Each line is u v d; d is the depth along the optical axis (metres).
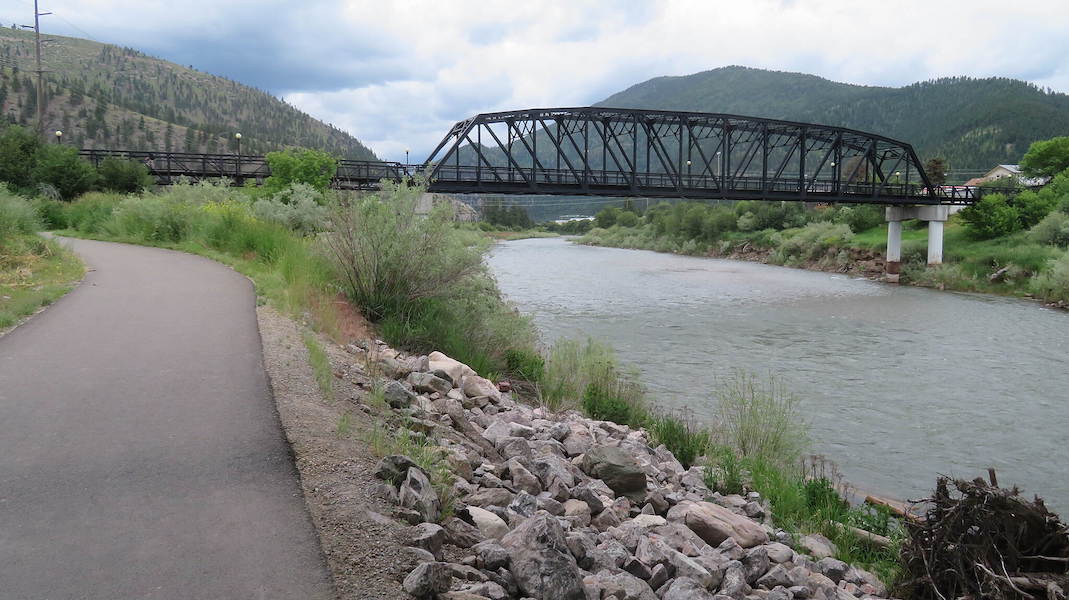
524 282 56.72
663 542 5.84
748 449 12.36
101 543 4.12
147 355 8.38
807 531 8.59
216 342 9.09
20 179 40.78
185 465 5.22
